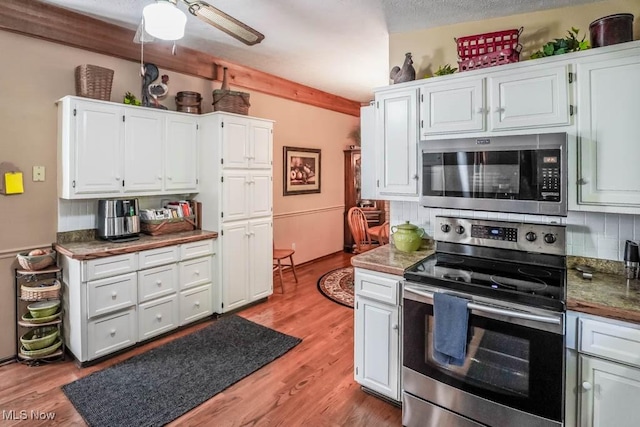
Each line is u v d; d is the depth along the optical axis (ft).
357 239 17.47
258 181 12.81
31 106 9.17
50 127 9.52
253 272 12.75
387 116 8.37
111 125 9.78
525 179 6.44
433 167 7.45
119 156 9.97
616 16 5.97
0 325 8.87
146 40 7.23
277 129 16.61
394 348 7.00
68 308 9.12
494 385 5.69
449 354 5.93
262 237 13.06
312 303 13.15
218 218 11.60
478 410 5.86
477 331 5.79
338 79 15.98
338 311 12.40
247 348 9.66
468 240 7.73
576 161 6.28
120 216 10.28
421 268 6.86
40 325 8.84
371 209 20.95
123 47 10.57
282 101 16.78
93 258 8.72
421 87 7.83
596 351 5.10
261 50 12.10
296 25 9.79
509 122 6.82
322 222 19.94
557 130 6.40
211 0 8.39
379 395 7.52
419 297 6.38
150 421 6.76
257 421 6.83
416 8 8.31
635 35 6.88
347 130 21.44
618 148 5.93
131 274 9.49
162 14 6.14
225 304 11.83
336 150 20.68
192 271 11.02
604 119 6.01
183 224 11.73
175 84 12.30
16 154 9.00
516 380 5.49
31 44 9.11
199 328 10.97
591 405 5.18
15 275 9.08
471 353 5.86
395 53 9.80
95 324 8.82
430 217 8.93
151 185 10.76
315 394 7.68
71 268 8.90
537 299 5.34
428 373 6.35
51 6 9.06
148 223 10.91
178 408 7.15
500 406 5.64
